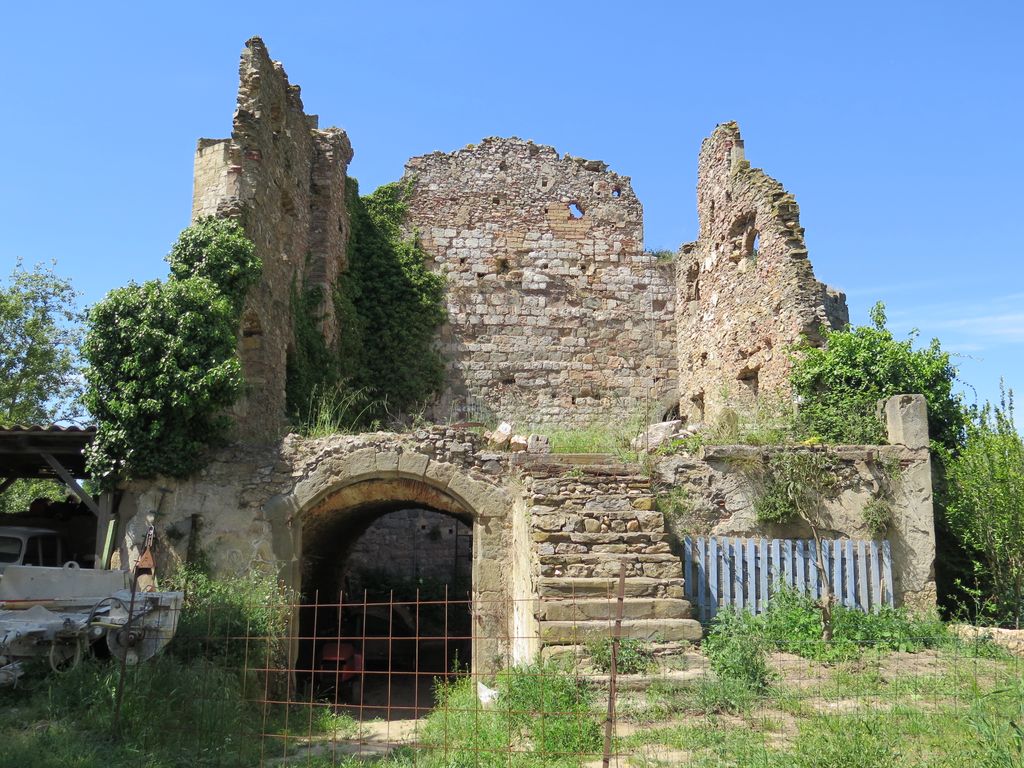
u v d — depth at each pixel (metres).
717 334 21.91
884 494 13.21
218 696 9.50
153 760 7.66
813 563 12.46
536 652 10.31
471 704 10.04
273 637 11.63
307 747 9.22
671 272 25.73
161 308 13.04
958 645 11.05
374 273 24.12
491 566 13.04
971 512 13.74
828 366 16.25
